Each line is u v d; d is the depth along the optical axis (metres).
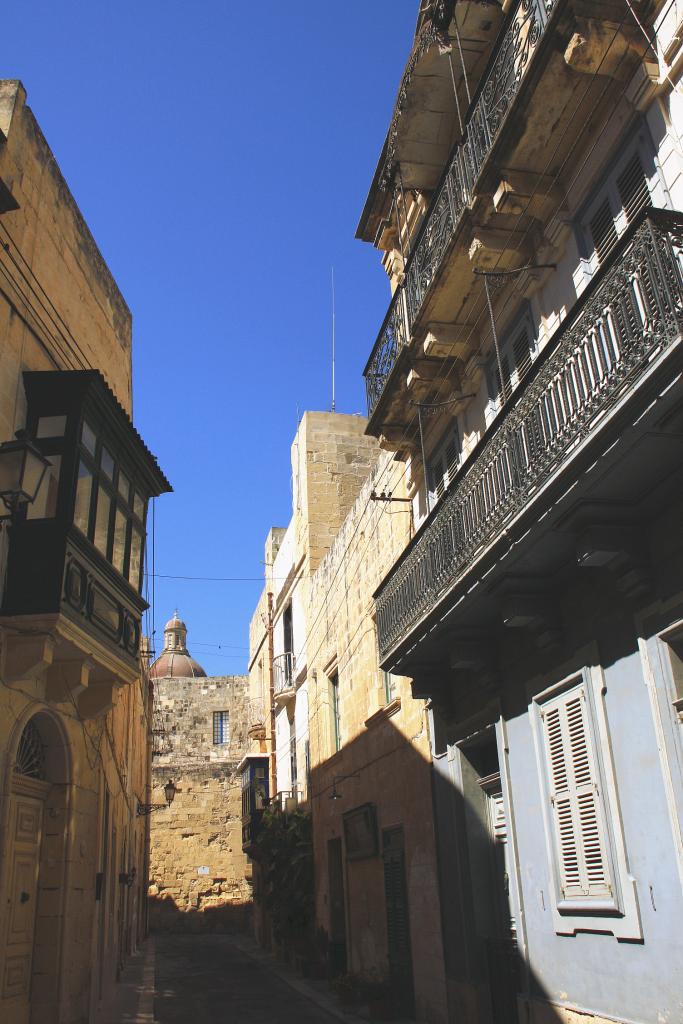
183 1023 12.00
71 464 9.88
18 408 10.04
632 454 5.79
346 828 15.54
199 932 37.12
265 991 15.77
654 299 5.27
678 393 5.21
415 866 11.66
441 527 9.02
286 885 19.44
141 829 29.45
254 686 32.09
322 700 18.67
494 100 8.45
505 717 9.05
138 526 12.80
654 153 6.75
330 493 22.20
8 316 9.99
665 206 6.54
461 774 10.23
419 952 11.34
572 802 7.53
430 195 12.07
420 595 9.65
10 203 9.19
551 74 7.14
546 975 7.84
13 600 9.12
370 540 15.12
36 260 10.97
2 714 9.01
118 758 15.42
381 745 13.77
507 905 9.41
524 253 8.63
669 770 6.13
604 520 6.48
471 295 9.71
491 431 7.71
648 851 6.38
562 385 6.49
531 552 7.29
